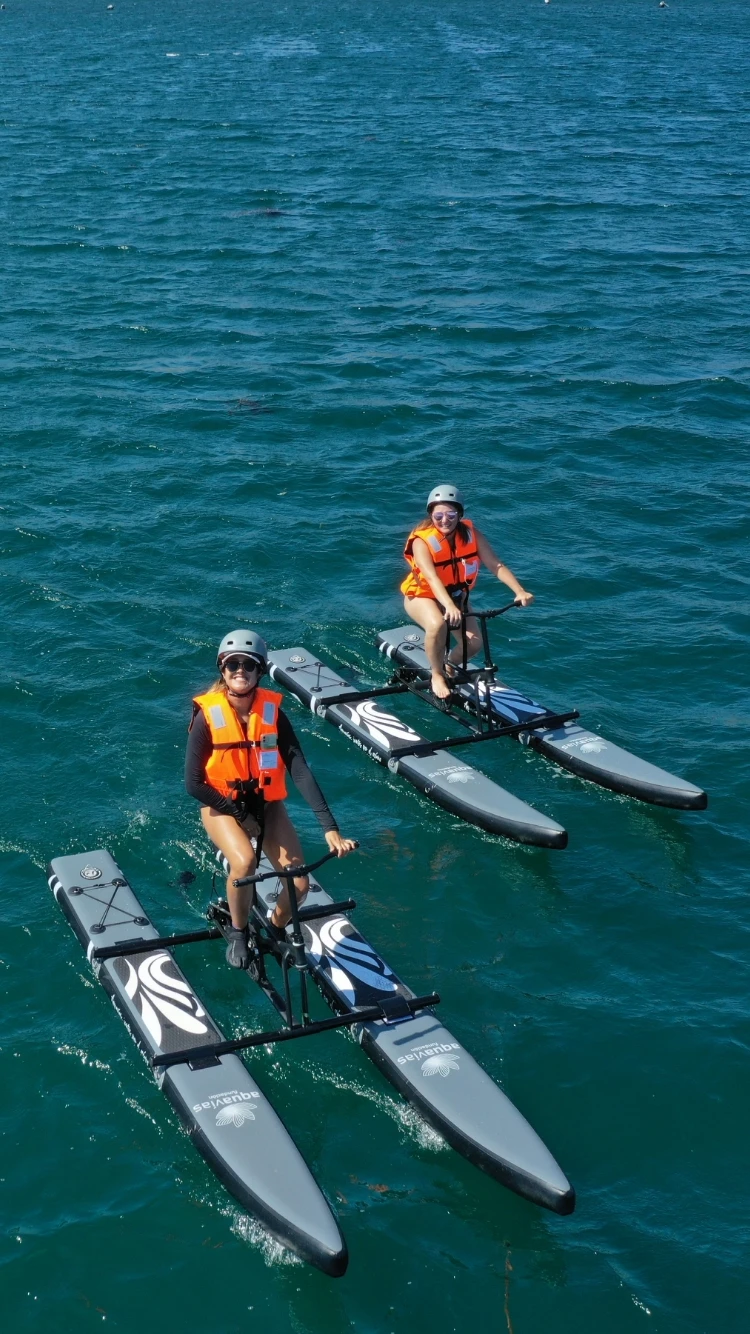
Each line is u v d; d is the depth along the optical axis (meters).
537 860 8.48
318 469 15.04
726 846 8.66
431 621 9.45
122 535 13.12
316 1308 5.43
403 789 9.26
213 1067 6.39
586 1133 6.32
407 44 74.94
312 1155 6.15
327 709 10.04
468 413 17.03
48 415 16.47
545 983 7.35
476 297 22.64
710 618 11.73
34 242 26.19
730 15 99.75
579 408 17.33
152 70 60.59
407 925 7.81
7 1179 6.00
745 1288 5.52
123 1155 6.14
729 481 14.98
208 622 11.46
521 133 41.75
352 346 19.78
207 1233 5.76
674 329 20.89
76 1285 5.51
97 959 7.10
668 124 43.94
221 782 6.63
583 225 28.55
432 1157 6.16
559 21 93.25
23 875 8.10
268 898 7.42
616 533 13.56
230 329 20.55
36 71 59.72
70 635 11.12
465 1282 5.55
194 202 30.53
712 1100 6.52
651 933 7.78
